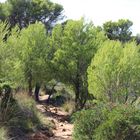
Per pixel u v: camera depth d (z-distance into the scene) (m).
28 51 26.89
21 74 18.17
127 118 11.93
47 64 27.27
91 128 12.69
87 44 26.55
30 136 16.59
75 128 13.06
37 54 27.20
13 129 16.20
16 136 15.91
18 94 18.88
